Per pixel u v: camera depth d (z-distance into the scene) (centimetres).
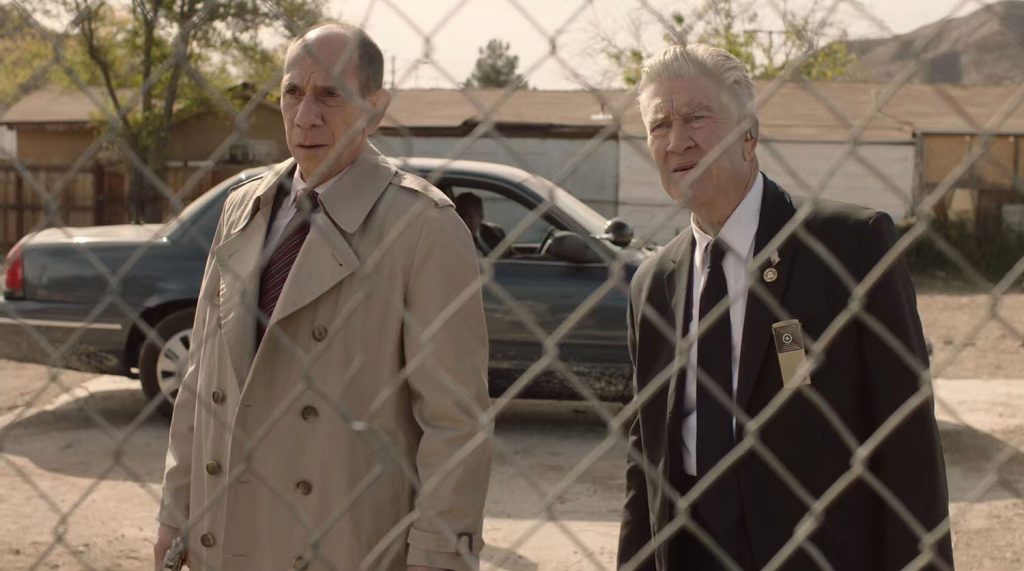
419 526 198
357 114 202
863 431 201
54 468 543
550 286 592
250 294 209
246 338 208
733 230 208
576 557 434
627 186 1734
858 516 199
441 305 203
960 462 591
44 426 622
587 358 593
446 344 203
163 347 165
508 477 552
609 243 596
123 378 775
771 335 202
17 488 507
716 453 204
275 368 205
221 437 213
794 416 200
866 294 198
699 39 210
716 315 164
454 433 200
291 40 204
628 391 599
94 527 455
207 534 214
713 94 204
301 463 204
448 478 198
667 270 223
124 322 609
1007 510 495
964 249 1453
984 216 1477
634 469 229
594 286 591
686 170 206
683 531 212
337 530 203
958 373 875
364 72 204
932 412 196
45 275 614
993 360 934
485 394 207
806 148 1057
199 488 221
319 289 201
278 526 205
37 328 611
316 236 203
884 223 201
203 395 218
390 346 205
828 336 175
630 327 234
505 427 657
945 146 1708
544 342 133
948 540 193
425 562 196
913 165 1709
